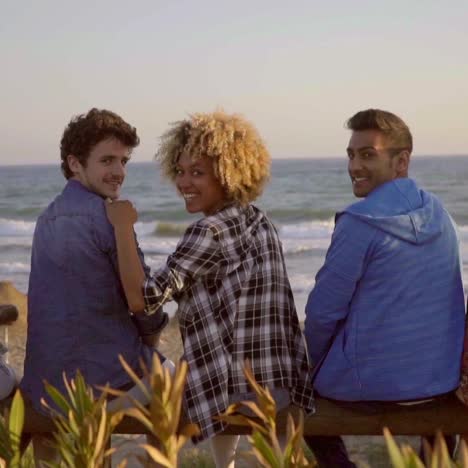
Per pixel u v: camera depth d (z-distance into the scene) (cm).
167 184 349
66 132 346
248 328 321
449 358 330
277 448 171
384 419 336
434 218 333
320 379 336
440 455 158
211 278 320
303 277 2414
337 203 5722
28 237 3959
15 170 17838
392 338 323
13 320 379
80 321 332
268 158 334
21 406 193
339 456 352
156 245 3359
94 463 177
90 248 330
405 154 346
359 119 346
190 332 322
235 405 177
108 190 343
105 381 332
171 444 163
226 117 328
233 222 321
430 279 328
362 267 325
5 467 191
